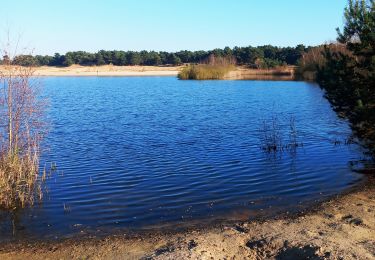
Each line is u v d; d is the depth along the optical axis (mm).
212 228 10031
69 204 12141
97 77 97000
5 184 12258
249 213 11141
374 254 7633
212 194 12789
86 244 9406
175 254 7977
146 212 11414
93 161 17031
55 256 8852
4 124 13594
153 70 120562
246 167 15719
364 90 12734
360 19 13102
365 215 10156
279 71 90125
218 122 27000
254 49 109062
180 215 11141
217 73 79188
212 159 17031
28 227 10570
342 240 8367
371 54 12844
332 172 14633
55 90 57656
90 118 29562
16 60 13484
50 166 16344
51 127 24125
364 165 15172
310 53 70875
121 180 14367
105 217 11117
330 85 13531
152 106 37000
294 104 36688
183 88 58500
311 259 7621
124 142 20859
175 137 22016
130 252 8781
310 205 11539
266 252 8250
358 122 13109
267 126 24953
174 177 14594
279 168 15453
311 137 21297
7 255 8977
